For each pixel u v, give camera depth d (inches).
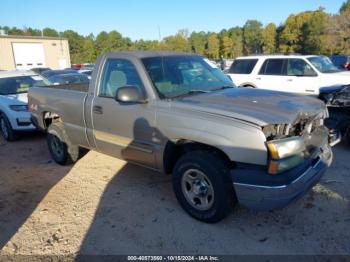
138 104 144.3
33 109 221.9
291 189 110.7
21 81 323.9
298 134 121.5
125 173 191.5
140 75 145.2
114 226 134.7
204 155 125.0
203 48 3878.0
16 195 168.1
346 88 228.4
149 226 133.4
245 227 130.0
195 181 132.1
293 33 2682.1
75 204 155.5
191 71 161.8
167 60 157.6
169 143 135.8
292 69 391.9
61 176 191.9
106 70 164.1
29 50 1520.7
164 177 183.3
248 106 124.9
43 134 313.0
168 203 152.2
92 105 168.7
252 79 421.4
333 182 166.7
